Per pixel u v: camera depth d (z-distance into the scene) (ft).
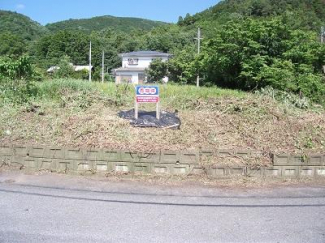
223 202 12.32
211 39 43.78
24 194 12.64
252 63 36.73
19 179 14.42
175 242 9.25
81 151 15.42
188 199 12.53
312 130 18.19
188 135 17.01
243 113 20.04
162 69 93.76
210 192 13.38
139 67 136.46
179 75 82.28
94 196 12.59
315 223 10.68
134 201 12.17
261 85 36.17
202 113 20.31
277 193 13.47
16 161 15.90
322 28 55.67
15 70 24.30
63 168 15.56
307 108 22.82
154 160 15.16
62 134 16.89
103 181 14.38
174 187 13.83
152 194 12.96
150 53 137.18
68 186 13.66
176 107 22.29
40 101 22.41
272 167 15.12
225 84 44.21
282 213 11.42
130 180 14.56
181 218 10.80
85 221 10.42
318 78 36.22
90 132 16.85
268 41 38.29
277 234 9.87
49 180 14.37
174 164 15.11
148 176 14.93
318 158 15.46
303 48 39.22
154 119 18.25
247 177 15.05
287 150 16.14
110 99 22.67
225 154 15.66
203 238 9.52
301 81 34.06
